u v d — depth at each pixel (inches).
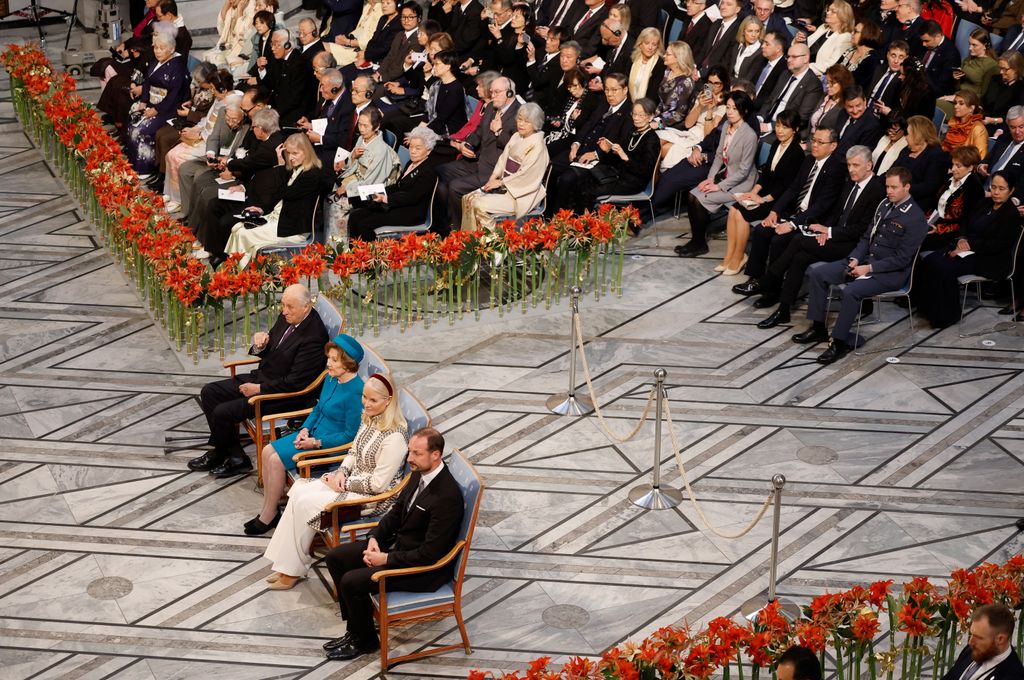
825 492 335.0
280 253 434.0
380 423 298.4
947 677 239.6
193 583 303.6
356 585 272.7
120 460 352.2
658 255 465.7
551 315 426.0
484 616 291.6
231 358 401.7
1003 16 503.2
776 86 476.4
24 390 386.9
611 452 353.4
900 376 387.2
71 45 668.7
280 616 293.3
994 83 458.0
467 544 273.6
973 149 404.2
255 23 573.3
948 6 517.7
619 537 318.7
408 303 416.5
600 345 407.5
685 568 307.3
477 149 471.2
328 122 490.6
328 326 346.0
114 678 273.1
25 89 569.9
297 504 296.2
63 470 346.9
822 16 550.3
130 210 442.3
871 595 247.4
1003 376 385.4
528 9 544.1
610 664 236.2
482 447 354.9
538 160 442.9
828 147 417.1
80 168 506.9
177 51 576.7
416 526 276.1
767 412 370.9
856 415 369.1
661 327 418.0
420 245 401.7
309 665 277.6
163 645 283.1
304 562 300.8
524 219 447.2
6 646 282.2
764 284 425.4
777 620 241.9
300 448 313.9
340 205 444.1
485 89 471.5
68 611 293.3
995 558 308.5
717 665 239.6
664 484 338.0
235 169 461.4
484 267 457.1
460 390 382.6
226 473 344.8
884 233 395.5
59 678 273.0
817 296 402.0
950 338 406.9
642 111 449.4
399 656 278.7
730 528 320.8
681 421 366.6
